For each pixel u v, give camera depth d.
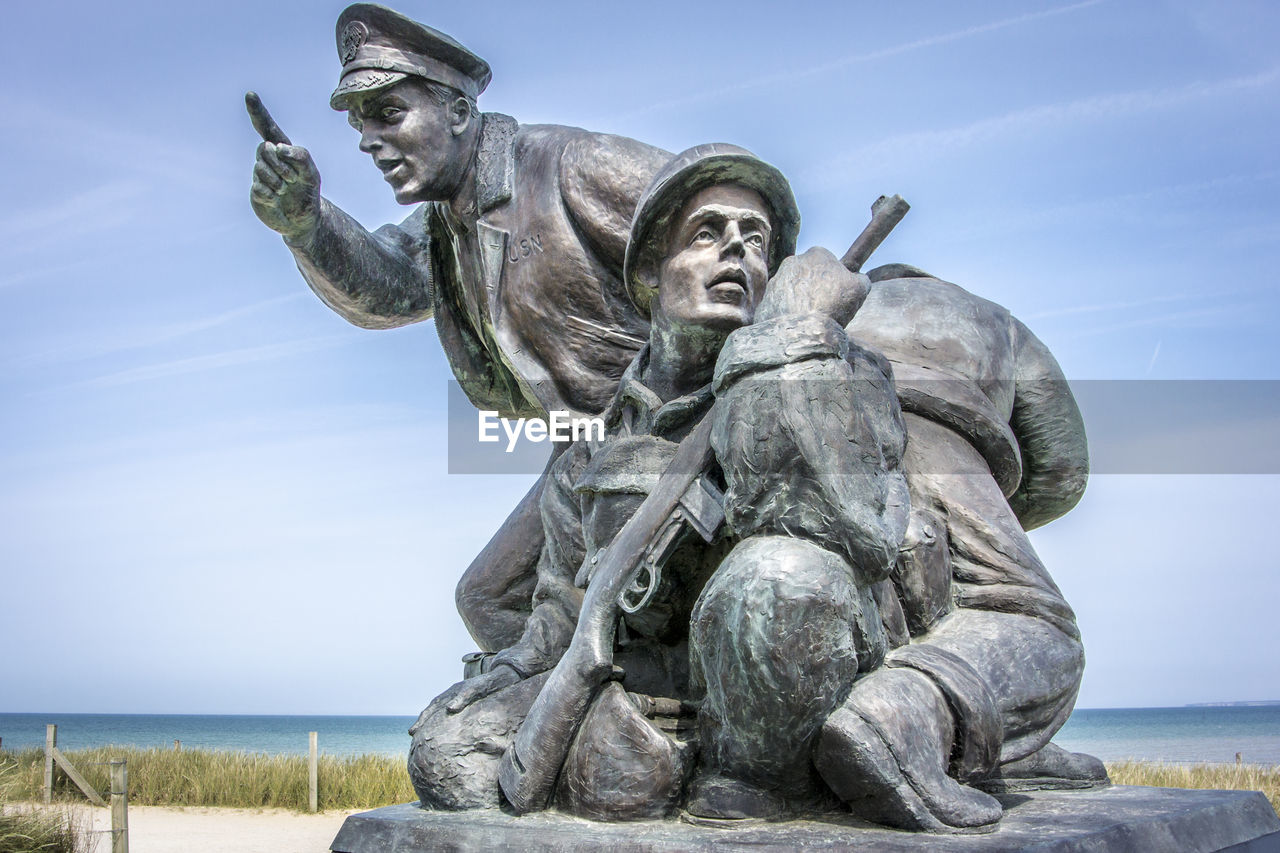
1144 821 2.16
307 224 3.40
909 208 2.89
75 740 53.12
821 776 2.12
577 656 2.27
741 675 2.01
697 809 2.14
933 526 2.54
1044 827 2.09
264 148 3.21
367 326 3.93
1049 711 2.46
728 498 2.15
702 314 2.50
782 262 2.58
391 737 58.78
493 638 3.36
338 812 13.59
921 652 2.28
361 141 3.44
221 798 14.12
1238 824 2.43
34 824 8.59
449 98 3.40
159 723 97.75
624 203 3.22
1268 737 48.50
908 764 2.01
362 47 3.37
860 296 2.29
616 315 3.30
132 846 10.05
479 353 3.77
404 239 3.97
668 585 2.44
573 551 2.78
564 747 2.27
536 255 3.32
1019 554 2.62
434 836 2.23
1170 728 62.47
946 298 3.01
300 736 60.03
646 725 2.21
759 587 1.99
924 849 1.90
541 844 2.11
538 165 3.38
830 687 2.01
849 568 2.08
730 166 2.52
